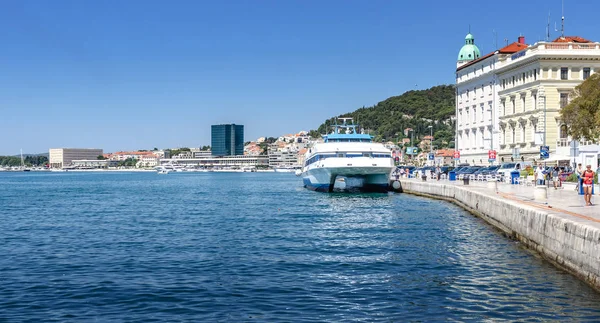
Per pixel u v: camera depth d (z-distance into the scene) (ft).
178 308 66.33
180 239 121.90
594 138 232.73
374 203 212.84
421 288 74.54
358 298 70.08
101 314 64.39
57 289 75.72
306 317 62.59
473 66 428.97
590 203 110.11
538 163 247.91
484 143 400.88
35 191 387.14
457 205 198.90
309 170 276.21
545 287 72.08
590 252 70.64
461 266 88.07
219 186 449.48
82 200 274.77
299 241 116.67
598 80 234.99
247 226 144.97
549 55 314.76
